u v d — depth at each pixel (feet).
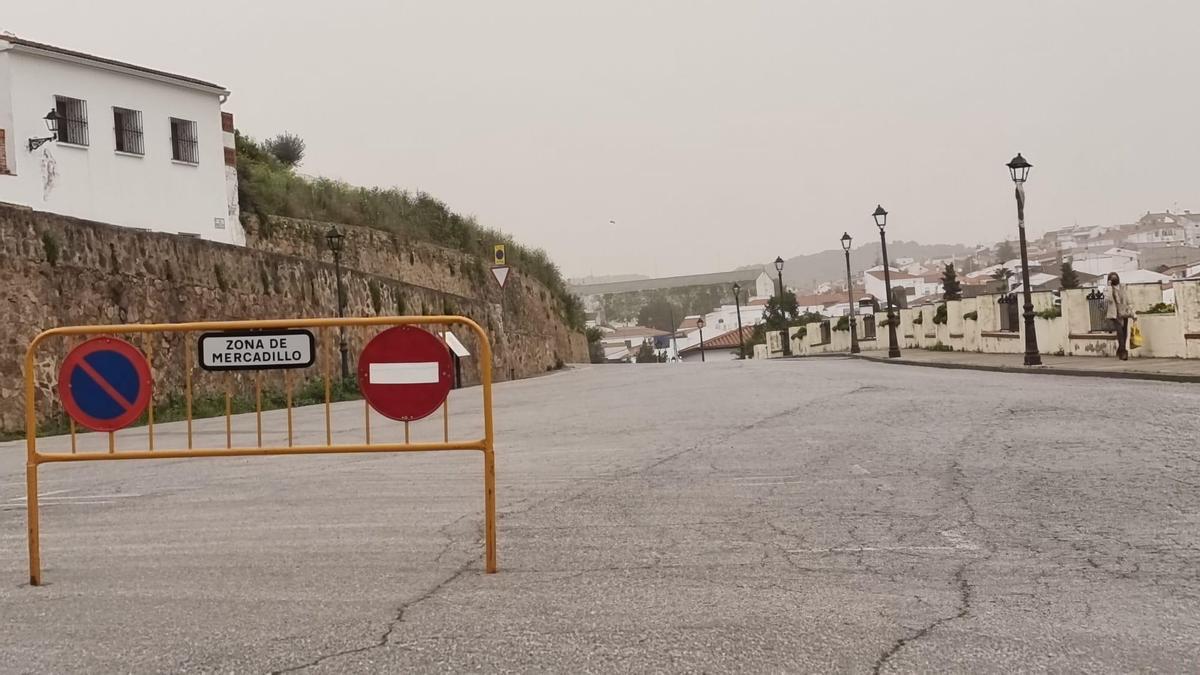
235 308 98.84
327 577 21.77
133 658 16.51
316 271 114.73
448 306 148.25
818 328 211.82
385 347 23.41
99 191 108.88
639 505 29.71
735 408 61.11
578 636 17.07
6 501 34.68
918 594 19.36
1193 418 44.16
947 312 138.21
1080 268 353.72
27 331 74.18
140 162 113.80
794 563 22.06
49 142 103.76
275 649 16.78
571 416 63.31
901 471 34.04
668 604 18.95
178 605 19.71
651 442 45.73
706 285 573.33
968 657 15.71
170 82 117.50
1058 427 43.68
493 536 22.08
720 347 388.37
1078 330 100.53
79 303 79.51
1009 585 19.88
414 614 18.67
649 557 22.94
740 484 32.81
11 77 100.53
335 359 115.75
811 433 45.78
